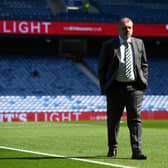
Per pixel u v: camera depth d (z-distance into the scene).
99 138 15.12
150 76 39.12
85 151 11.16
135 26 38.59
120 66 9.46
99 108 35.06
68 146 12.44
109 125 9.88
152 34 38.84
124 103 9.71
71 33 37.12
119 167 8.14
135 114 9.59
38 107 34.28
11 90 36.12
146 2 41.94
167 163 8.90
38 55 38.00
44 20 37.28
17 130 19.62
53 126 23.36
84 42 37.34
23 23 36.19
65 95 36.56
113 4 40.81
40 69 37.47
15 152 10.61
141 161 9.17
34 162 8.91
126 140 14.39
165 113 35.84
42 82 37.00
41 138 15.05
